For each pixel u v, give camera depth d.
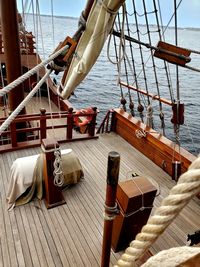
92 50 2.32
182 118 4.66
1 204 4.21
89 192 4.66
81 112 6.58
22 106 1.97
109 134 7.11
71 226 3.84
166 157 5.29
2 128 1.81
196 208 4.31
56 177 4.03
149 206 3.20
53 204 4.20
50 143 3.94
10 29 5.21
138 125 6.10
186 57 2.79
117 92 23.00
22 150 5.91
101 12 2.21
